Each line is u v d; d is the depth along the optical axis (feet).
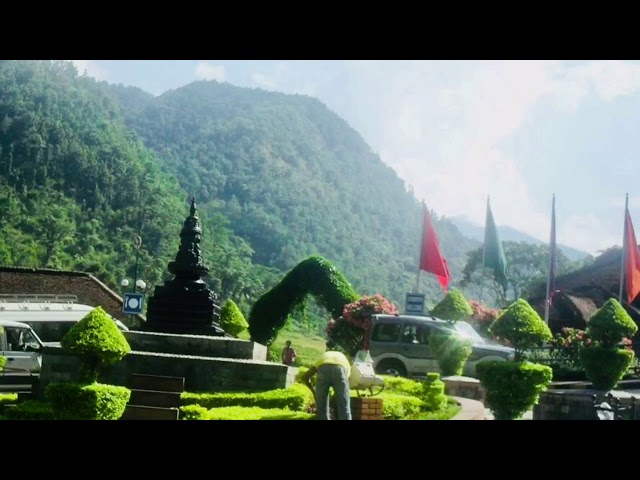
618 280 146.41
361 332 86.79
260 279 391.86
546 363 95.40
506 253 246.88
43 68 526.16
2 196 368.48
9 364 68.80
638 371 94.38
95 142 455.22
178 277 66.80
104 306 153.69
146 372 54.75
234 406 50.31
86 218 389.60
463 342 78.95
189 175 612.29
